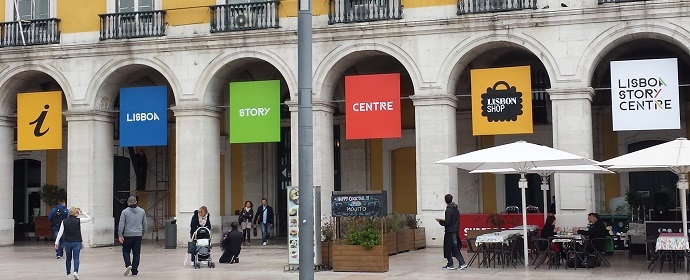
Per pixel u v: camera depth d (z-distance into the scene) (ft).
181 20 79.71
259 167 92.68
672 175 80.59
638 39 69.72
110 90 83.71
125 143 80.84
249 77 87.35
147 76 89.61
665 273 49.24
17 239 96.37
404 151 88.33
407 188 87.71
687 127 79.61
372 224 52.80
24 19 85.46
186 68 79.25
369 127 73.97
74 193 82.28
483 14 70.74
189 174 78.69
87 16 82.74
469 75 84.02
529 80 70.23
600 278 46.88
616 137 81.97
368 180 88.74
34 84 90.63
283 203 92.68
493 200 85.30
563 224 68.13
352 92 74.59
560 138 68.74
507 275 48.93
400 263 57.57
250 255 67.87
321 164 75.41
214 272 53.93
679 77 80.07
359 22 74.23
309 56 35.94
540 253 54.34
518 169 53.98
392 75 73.77
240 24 77.56
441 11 72.49
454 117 74.08
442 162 52.90
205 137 78.79
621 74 68.08
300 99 35.83
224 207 93.40
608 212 72.49
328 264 53.47
